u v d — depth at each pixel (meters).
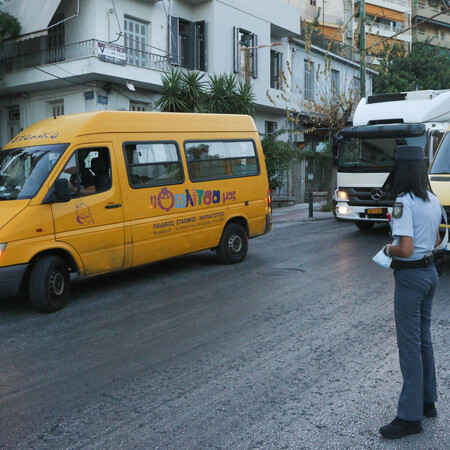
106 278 8.79
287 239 12.84
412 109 12.44
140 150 7.91
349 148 12.94
